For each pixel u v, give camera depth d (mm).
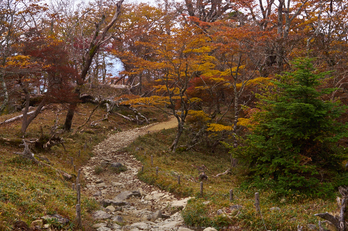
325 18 28750
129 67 44500
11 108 33750
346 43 26422
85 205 11758
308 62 12477
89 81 43062
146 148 25562
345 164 12867
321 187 11539
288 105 12766
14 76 20750
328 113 12414
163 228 10141
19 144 17828
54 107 34312
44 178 13094
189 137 31812
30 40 21453
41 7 20734
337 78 22484
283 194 11906
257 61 26891
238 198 12289
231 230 9344
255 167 14164
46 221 8805
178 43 22672
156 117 41188
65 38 34156
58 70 21781
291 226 8656
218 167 23906
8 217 8156
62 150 21094
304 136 12477
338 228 7602
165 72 26797
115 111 39219
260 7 31359
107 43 43375
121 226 10547
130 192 14727
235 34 22281
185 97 28953
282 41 24016
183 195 14070
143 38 41281
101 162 20672
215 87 29656
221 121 29609
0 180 10734
